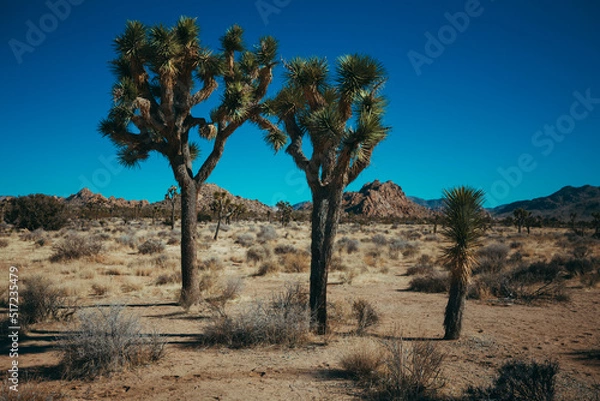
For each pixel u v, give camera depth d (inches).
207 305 403.9
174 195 1915.6
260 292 496.1
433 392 182.9
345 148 275.0
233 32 416.5
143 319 358.3
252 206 6038.4
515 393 169.5
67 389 193.8
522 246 1212.5
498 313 382.6
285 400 179.5
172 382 204.4
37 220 1609.3
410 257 978.1
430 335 303.1
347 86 286.2
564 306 414.3
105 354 220.8
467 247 287.4
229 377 211.3
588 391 187.6
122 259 784.3
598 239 1357.0
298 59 321.1
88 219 2642.7
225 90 391.5
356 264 784.3
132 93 374.6
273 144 419.8
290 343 272.1
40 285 358.0
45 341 283.6
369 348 222.2
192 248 424.5
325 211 308.5
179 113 409.7
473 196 296.5
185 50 387.2
